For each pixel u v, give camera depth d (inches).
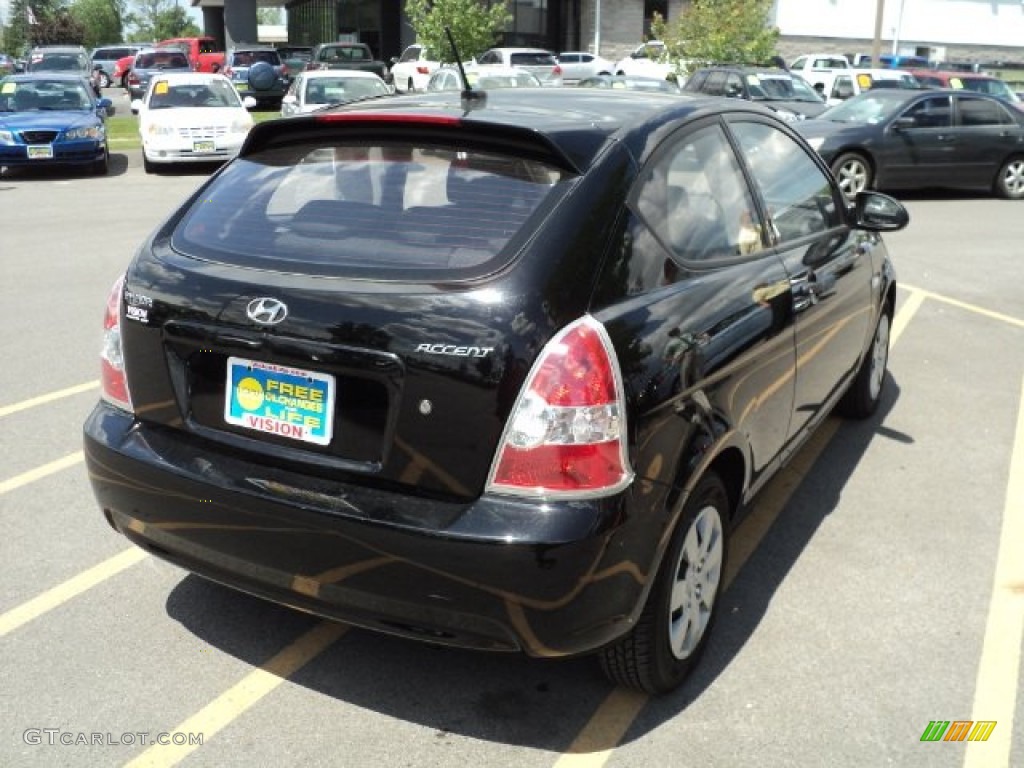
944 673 128.2
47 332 275.9
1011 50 1604.3
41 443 198.4
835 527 168.2
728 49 953.5
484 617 102.3
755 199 146.2
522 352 100.5
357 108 131.7
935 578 151.9
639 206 116.3
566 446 100.6
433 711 120.0
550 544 99.3
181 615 139.3
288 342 108.0
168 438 119.7
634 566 106.4
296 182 125.3
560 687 124.7
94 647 131.4
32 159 614.5
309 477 109.3
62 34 2432.3
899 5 1419.8
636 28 1499.8
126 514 122.8
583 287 105.3
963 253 414.3
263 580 113.5
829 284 161.5
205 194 131.0
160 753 112.0
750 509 163.5
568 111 127.0
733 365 124.2
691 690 124.3
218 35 2380.7
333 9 1685.5
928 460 197.0
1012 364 260.2
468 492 102.4
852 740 115.5
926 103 578.9
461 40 1045.8
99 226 447.2
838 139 568.1
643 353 107.7
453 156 118.7
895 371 253.4
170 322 116.1
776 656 131.3
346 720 118.2
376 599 106.2
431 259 108.2
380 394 104.9
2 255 380.5
